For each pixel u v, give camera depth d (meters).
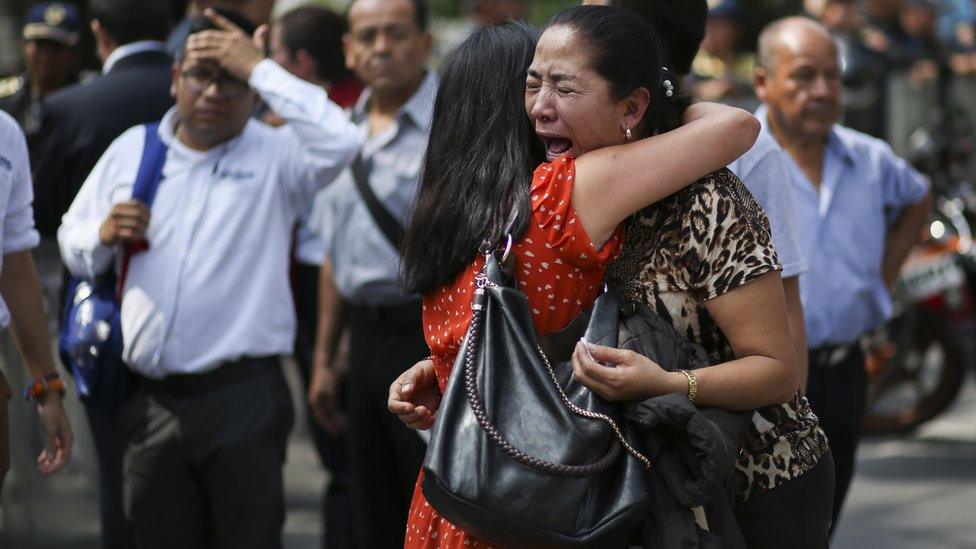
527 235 4.36
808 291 7.31
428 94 5.94
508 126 4.60
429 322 4.66
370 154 8.04
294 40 10.02
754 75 7.73
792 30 7.44
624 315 4.39
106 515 7.39
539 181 4.39
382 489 8.16
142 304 6.75
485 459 4.09
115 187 6.93
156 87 8.20
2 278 6.18
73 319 6.92
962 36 20.53
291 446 13.28
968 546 9.67
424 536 4.71
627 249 4.48
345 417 8.95
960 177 14.45
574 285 4.38
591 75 4.34
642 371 4.19
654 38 4.48
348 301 8.17
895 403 13.21
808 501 4.81
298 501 11.23
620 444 4.20
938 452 12.38
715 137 4.38
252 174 6.95
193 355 6.74
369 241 7.96
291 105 6.92
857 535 9.98
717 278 4.34
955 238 12.80
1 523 8.55
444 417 4.18
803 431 4.81
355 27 8.20
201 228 6.80
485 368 4.20
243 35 6.91
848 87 16.19
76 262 6.93
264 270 6.92
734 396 4.31
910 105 16.44
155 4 8.33
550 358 4.38
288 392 7.07
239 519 6.79
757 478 4.76
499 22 4.96
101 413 7.24
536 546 4.09
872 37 16.89
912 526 10.18
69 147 8.06
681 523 4.24
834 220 7.45
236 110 6.90
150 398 6.86
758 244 4.35
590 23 4.38
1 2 12.20
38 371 6.34
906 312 12.44
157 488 6.84
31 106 9.48
